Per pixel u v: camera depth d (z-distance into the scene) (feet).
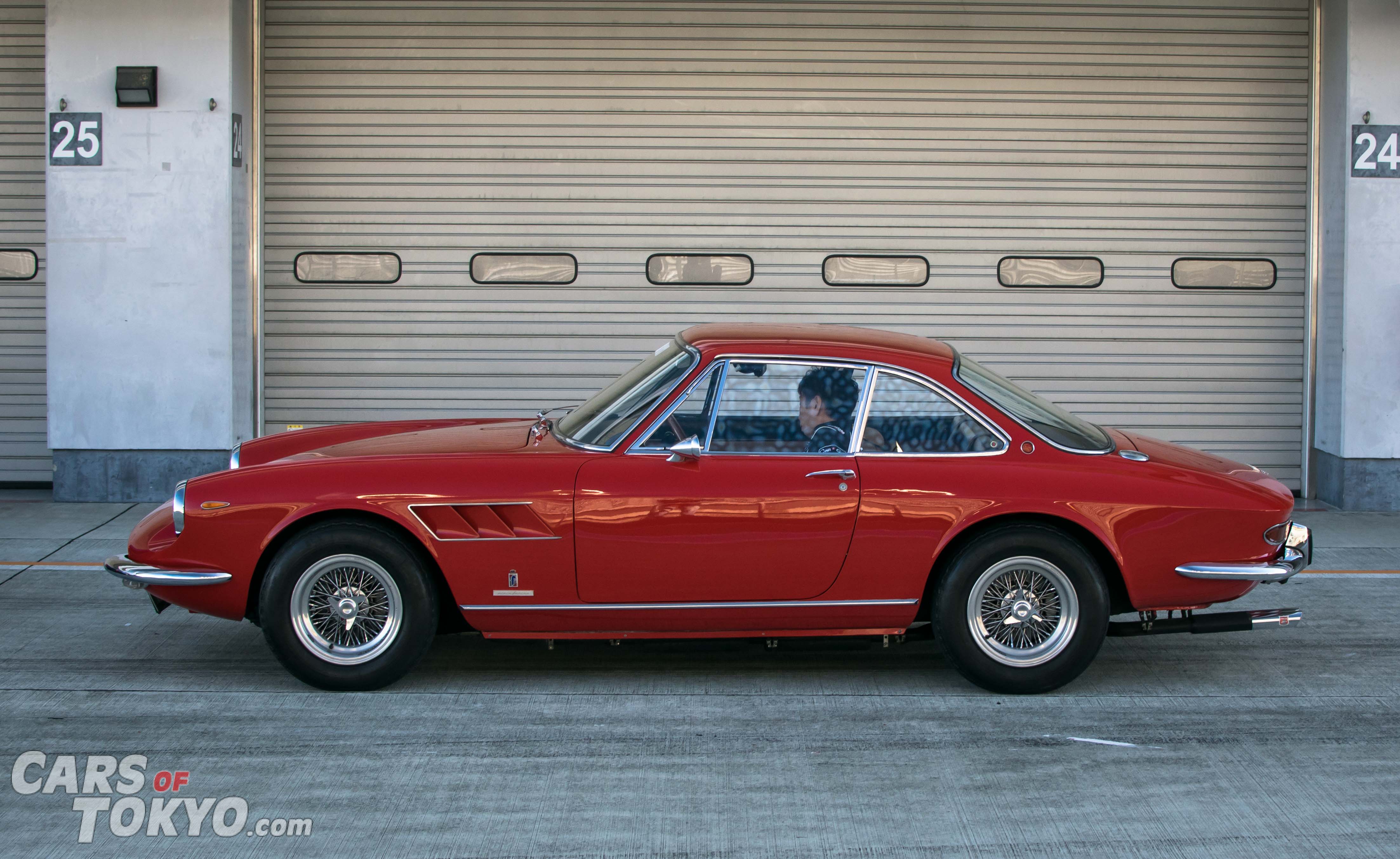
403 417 30.19
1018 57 29.53
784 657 17.61
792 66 29.48
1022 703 15.76
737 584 15.55
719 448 15.72
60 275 27.91
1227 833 12.18
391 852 11.65
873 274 29.99
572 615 15.64
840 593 15.64
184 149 27.73
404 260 29.81
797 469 15.52
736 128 29.60
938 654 17.84
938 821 12.38
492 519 15.34
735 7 29.30
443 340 30.01
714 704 15.64
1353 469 28.81
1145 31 29.48
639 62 29.43
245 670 16.75
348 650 15.69
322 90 29.37
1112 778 13.44
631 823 12.29
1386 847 11.90
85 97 27.63
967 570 15.51
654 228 29.78
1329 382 29.45
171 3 27.45
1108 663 17.51
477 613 15.53
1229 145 29.76
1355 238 28.37
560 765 13.67
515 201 29.71
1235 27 29.48
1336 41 28.71
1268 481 16.55
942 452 15.80
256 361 29.81
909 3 29.32
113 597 20.45
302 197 29.63
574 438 16.21
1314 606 20.49
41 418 29.89
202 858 11.51
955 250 29.94
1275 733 14.82
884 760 13.89
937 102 29.60
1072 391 30.32
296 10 29.19
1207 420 30.42
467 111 29.48
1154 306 30.14
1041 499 15.42
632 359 30.14
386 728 14.67
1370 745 14.46
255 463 18.37
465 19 29.30
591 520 15.31
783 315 30.07
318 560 15.39
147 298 27.99
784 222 29.84
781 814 12.51
